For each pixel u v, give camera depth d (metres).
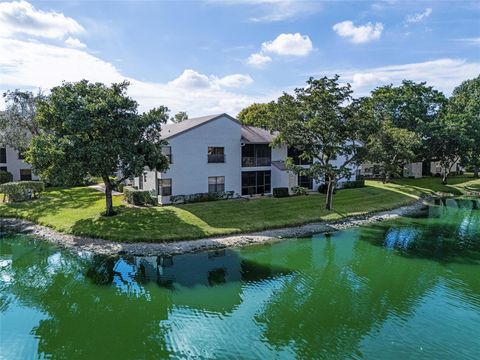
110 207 25.16
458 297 14.61
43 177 22.41
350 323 12.53
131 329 12.21
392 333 11.81
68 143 21.55
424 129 49.22
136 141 23.88
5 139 38.84
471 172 68.38
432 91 54.28
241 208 28.08
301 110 27.73
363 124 26.88
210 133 31.58
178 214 25.61
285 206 29.47
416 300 14.29
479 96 62.47
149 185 31.78
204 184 31.64
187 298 14.45
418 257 19.58
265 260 18.81
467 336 11.64
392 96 53.12
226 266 17.88
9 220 26.39
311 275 16.94
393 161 41.44
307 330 12.02
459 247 21.48
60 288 15.49
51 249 20.22
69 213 26.45
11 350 10.98
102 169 22.16
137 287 15.45
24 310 13.66
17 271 17.42
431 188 46.78
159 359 10.50
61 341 11.51
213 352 10.80
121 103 22.95
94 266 17.77
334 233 23.97
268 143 34.84
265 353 10.73
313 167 27.50
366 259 19.23
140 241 20.78
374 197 36.03
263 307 13.70
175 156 29.78
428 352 10.77
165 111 25.08
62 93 23.03
